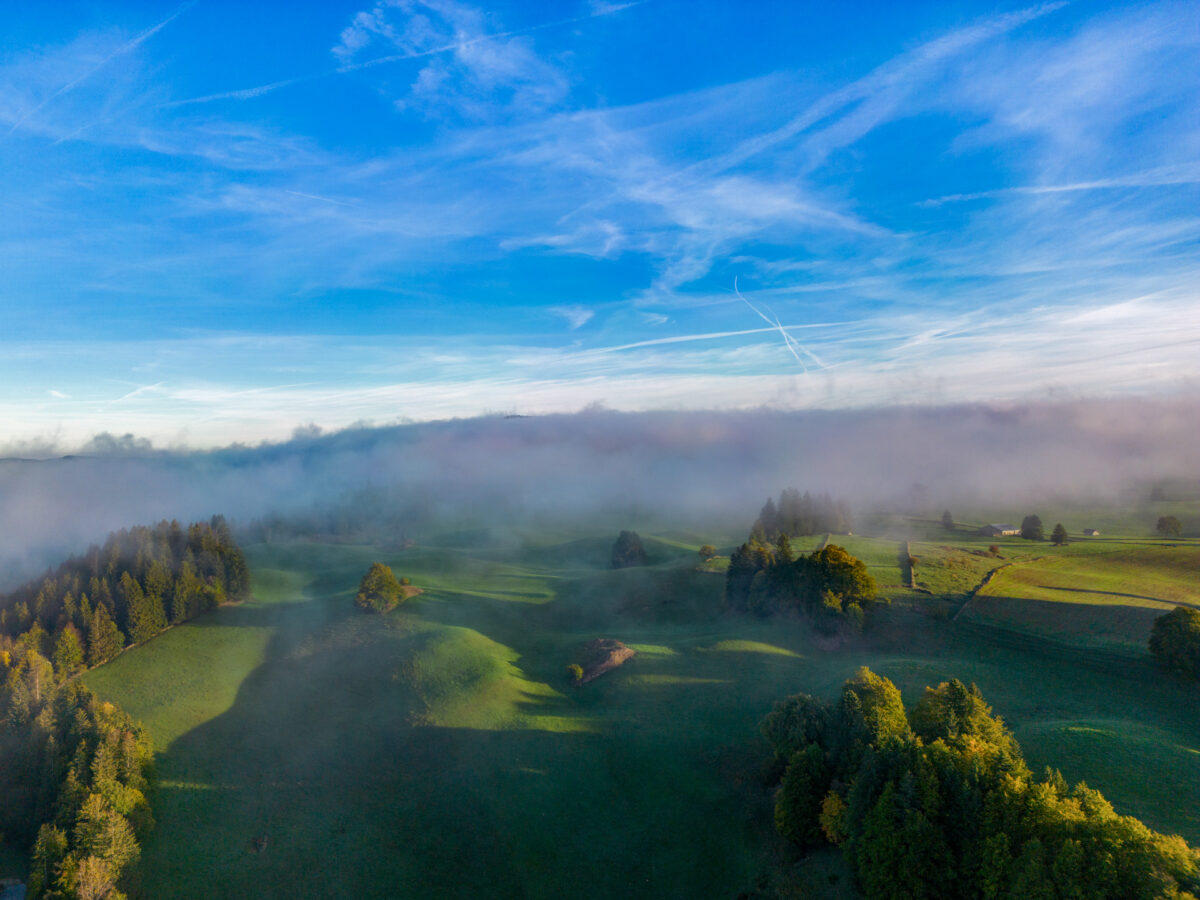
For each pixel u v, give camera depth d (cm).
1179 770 5491
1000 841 4212
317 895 6084
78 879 5491
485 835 6712
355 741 8406
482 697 9038
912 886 4534
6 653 9081
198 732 8544
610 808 6950
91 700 7694
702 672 9688
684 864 6206
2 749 7525
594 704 9125
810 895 5378
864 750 5600
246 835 6775
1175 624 8338
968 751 4997
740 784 7031
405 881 6234
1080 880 3725
